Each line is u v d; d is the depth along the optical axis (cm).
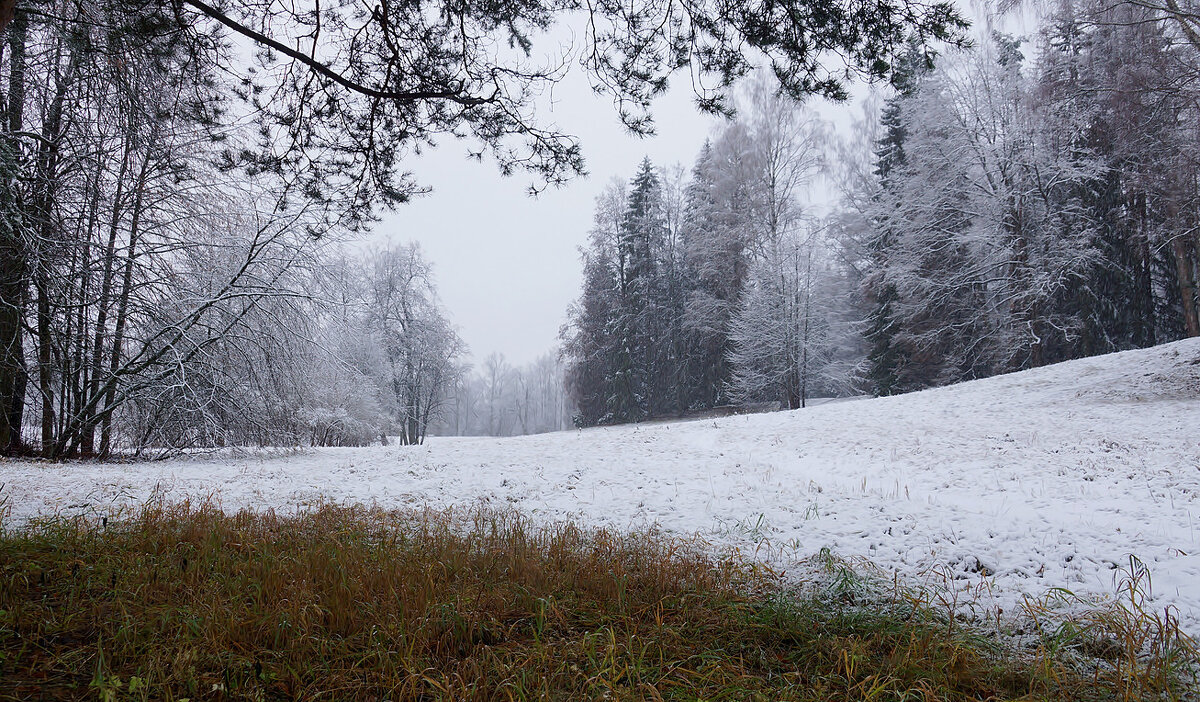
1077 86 2391
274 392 1536
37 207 1208
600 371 4038
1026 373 1991
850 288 3838
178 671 260
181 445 1445
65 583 373
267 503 845
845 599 446
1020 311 2556
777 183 3144
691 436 1691
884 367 3169
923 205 2792
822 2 482
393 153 640
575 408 4441
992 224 2598
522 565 459
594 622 362
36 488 838
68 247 1259
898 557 571
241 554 460
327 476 1159
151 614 321
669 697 274
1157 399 1420
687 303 3934
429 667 288
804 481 996
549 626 351
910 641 334
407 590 368
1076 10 1944
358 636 317
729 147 3278
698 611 386
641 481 1030
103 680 235
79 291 1312
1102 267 2570
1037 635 387
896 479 991
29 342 1327
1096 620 382
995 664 329
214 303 1440
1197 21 1523
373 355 3033
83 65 719
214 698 251
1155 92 1781
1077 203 2519
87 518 625
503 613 370
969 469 1011
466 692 261
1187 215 2003
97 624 313
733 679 288
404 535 572
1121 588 472
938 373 3006
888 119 3444
